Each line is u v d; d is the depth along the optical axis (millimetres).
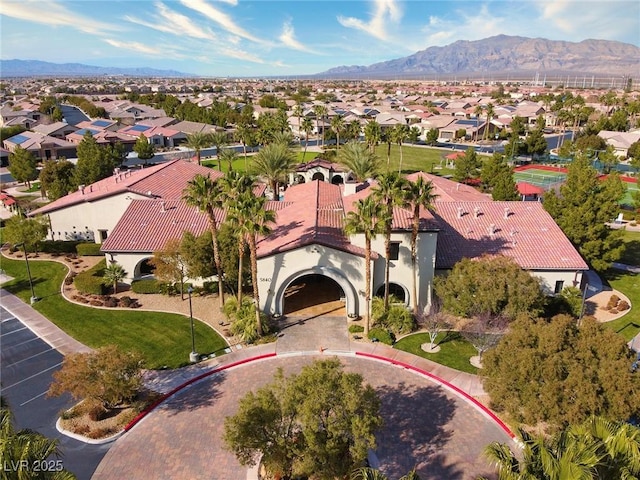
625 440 15258
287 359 33562
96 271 46062
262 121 112188
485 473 23562
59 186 65688
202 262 40312
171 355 33969
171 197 54500
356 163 63188
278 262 38000
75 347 34938
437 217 46562
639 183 68125
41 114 144375
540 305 35188
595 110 172750
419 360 33500
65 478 15297
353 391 20688
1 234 58281
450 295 36062
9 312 40156
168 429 26797
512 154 108812
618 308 40812
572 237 46312
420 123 157625
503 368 24250
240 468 23906
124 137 121188
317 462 20141
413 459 24516
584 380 22234
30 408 28469
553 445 16531
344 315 39656
